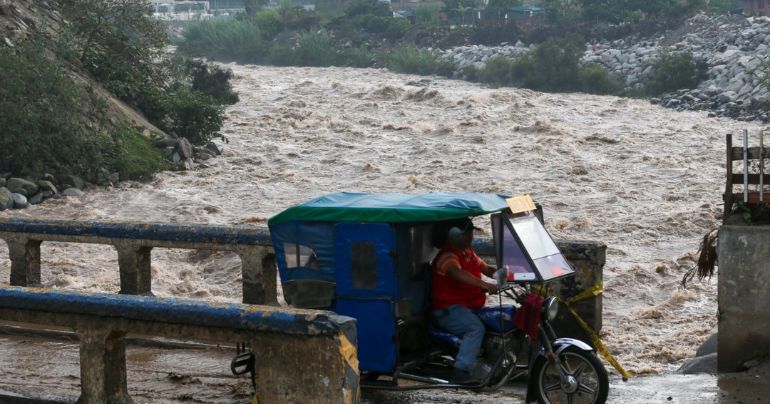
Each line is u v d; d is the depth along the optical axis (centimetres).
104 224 1382
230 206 3309
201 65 5628
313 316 795
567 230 2759
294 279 981
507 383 1067
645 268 2308
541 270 942
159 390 1080
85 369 927
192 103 4366
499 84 7762
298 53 10944
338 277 960
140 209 3297
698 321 1925
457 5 12650
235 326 825
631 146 4116
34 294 934
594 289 1105
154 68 4891
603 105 5572
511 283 941
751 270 1102
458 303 973
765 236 1090
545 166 3744
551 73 7394
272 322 805
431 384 959
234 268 2381
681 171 3550
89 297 912
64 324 927
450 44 10525
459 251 978
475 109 5172
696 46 7631
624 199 3144
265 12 13300
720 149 4009
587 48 8812
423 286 989
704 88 6378
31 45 3728
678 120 5028
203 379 1119
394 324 948
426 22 12062
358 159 4044
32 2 4481
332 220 959
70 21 4569
